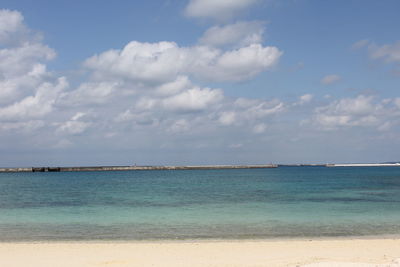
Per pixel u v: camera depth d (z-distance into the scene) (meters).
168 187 72.50
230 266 14.82
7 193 58.19
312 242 19.89
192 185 79.12
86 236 22.50
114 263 15.62
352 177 114.50
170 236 22.30
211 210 34.19
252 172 187.00
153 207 37.16
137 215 31.19
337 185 73.44
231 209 34.84
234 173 172.38
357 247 18.52
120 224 26.67
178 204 39.84
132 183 89.62
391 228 24.58
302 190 60.12
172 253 17.42
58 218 29.84
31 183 91.88
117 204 40.47
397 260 14.49
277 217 29.38
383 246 18.70
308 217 29.30
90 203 41.84
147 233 23.28
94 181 101.50
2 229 25.00
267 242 19.97
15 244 19.81
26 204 41.16
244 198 46.41
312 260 15.66
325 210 33.56
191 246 19.02
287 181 92.25
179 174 163.00
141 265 15.23
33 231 24.27
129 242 20.52
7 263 15.79
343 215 30.30
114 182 95.44
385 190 58.91
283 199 44.56
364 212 32.03
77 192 59.84
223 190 61.97
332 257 16.25
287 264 14.98
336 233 22.97
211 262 15.61
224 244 19.50
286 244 19.38
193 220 28.20
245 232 23.39
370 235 22.34
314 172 178.25
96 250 18.17
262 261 15.70
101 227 25.52
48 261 16.06
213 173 174.88
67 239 21.64
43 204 41.06
